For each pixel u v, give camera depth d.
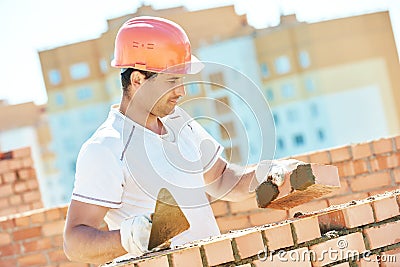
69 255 4.12
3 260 8.39
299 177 4.03
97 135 4.36
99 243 3.94
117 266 3.50
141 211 4.34
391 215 4.05
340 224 3.96
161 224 3.64
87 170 4.22
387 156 8.12
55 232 8.44
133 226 3.69
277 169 4.16
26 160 11.23
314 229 3.86
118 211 4.38
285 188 4.11
